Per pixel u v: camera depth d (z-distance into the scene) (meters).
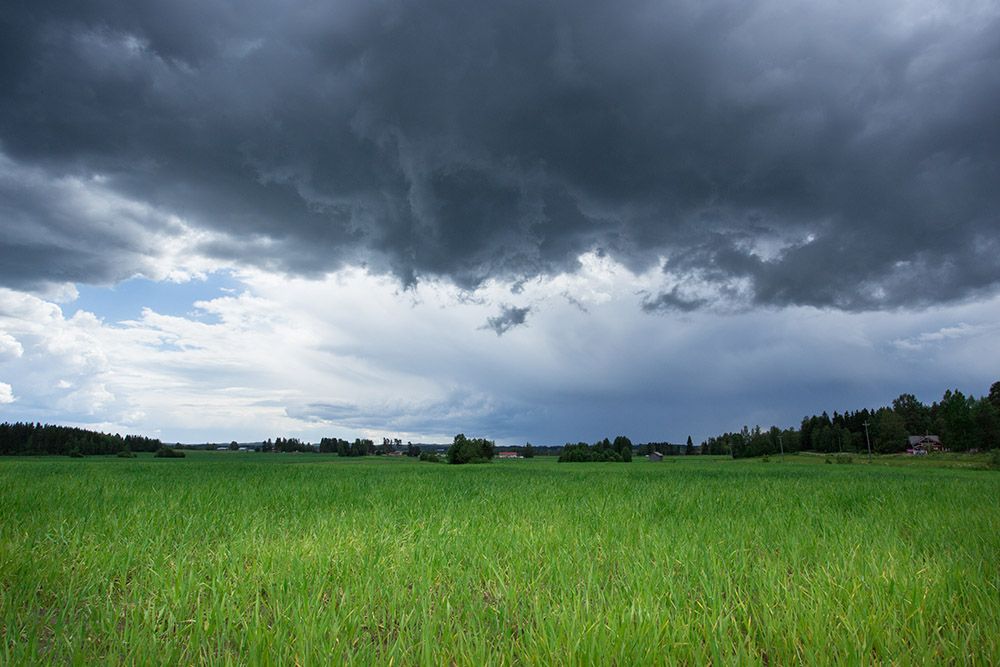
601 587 5.54
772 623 4.20
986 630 4.06
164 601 4.64
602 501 12.88
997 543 7.19
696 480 24.86
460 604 4.83
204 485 15.77
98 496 11.26
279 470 29.89
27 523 7.91
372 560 5.90
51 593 4.95
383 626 4.27
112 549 6.29
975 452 92.25
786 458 114.38
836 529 8.44
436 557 6.18
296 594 4.73
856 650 3.72
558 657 3.57
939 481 23.69
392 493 14.77
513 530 8.07
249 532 7.57
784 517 9.91
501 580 5.29
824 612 4.44
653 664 3.59
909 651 3.80
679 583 5.24
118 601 4.90
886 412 117.44
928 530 8.42
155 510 9.09
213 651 3.88
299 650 3.65
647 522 9.27
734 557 6.41
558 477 27.55
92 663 3.54
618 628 4.01
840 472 37.00
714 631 4.03
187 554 6.16
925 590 4.91
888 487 18.53
